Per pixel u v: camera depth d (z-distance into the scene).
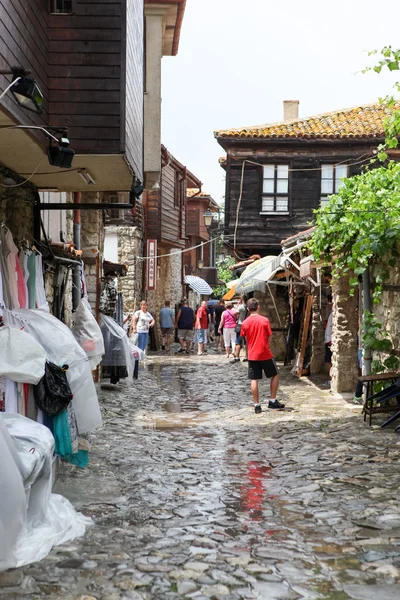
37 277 8.63
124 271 19.22
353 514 6.32
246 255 28.62
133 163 9.48
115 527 6.02
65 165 7.55
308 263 14.90
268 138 27.22
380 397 10.85
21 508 5.05
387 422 10.49
